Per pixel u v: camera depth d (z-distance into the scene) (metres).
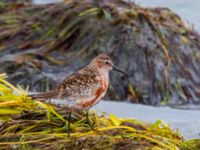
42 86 13.91
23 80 14.04
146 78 13.99
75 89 10.50
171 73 14.16
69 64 14.20
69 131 9.73
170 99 13.98
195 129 12.66
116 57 14.05
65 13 14.82
